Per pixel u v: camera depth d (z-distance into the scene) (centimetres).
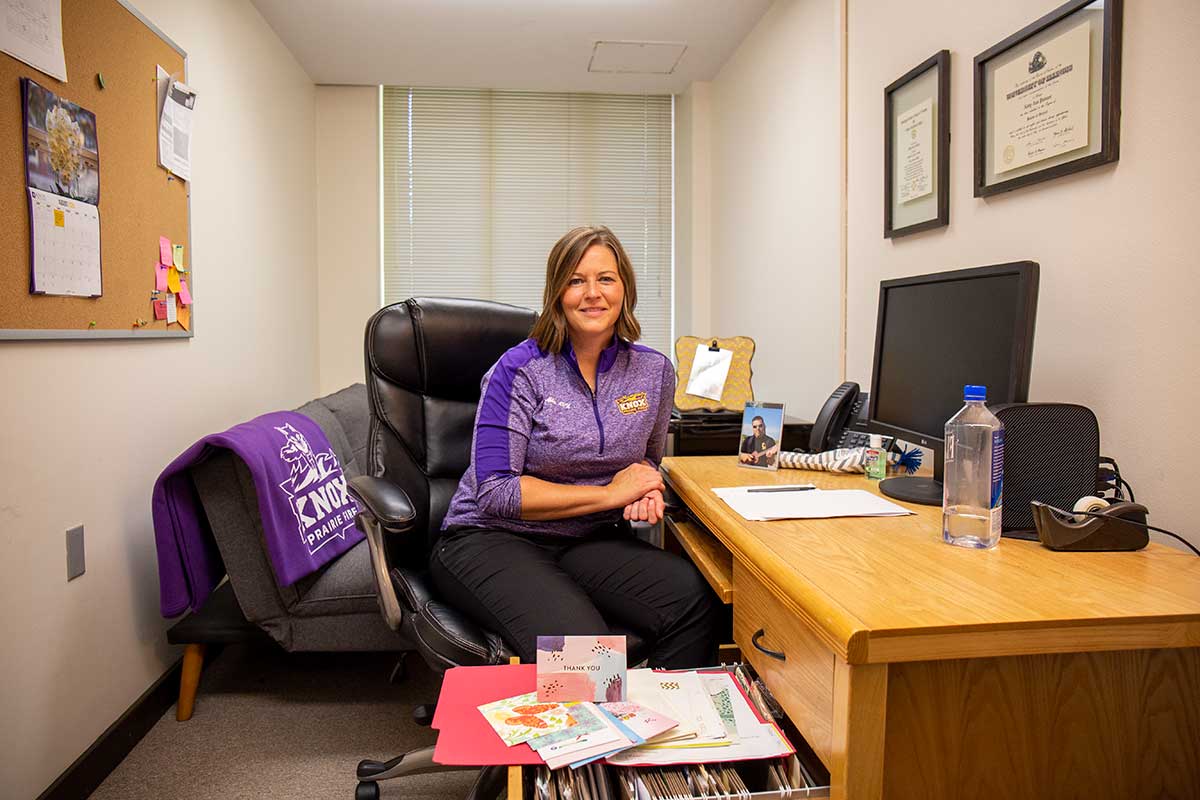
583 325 160
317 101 408
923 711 88
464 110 425
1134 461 129
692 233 410
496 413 161
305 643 201
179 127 228
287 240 352
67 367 170
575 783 90
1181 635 86
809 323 271
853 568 102
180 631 204
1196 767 93
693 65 380
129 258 197
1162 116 121
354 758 185
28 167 155
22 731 152
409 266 427
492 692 109
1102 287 135
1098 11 134
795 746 108
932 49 189
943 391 143
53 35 163
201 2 251
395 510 149
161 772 179
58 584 165
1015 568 102
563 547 166
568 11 314
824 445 199
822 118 257
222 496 195
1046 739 90
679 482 170
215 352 262
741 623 128
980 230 171
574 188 434
